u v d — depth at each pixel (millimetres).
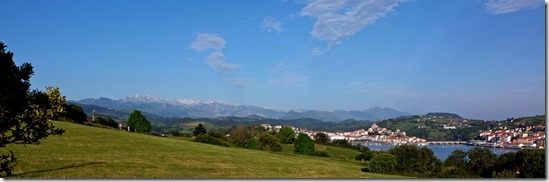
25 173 22109
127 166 28234
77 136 44500
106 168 26500
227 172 29969
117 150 37281
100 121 86938
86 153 33188
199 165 32594
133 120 88500
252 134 92938
